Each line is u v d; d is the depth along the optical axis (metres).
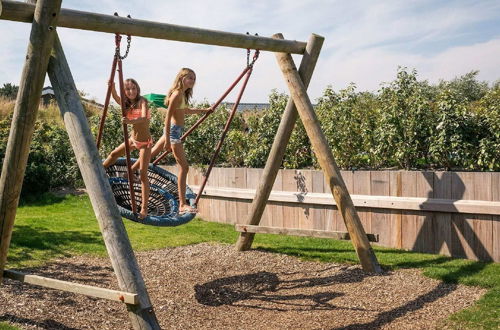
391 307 5.30
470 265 6.67
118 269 4.27
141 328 4.21
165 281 6.45
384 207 7.82
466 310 5.02
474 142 7.70
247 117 12.02
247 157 10.52
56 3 4.32
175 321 5.09
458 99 8.11
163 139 6.62
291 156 10.06
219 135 11.54
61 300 5.41
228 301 5.75
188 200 6.85
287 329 4.82
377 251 7.63
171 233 9.25
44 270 6.62
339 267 6.94
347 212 6.80
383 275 6.47
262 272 6.87
